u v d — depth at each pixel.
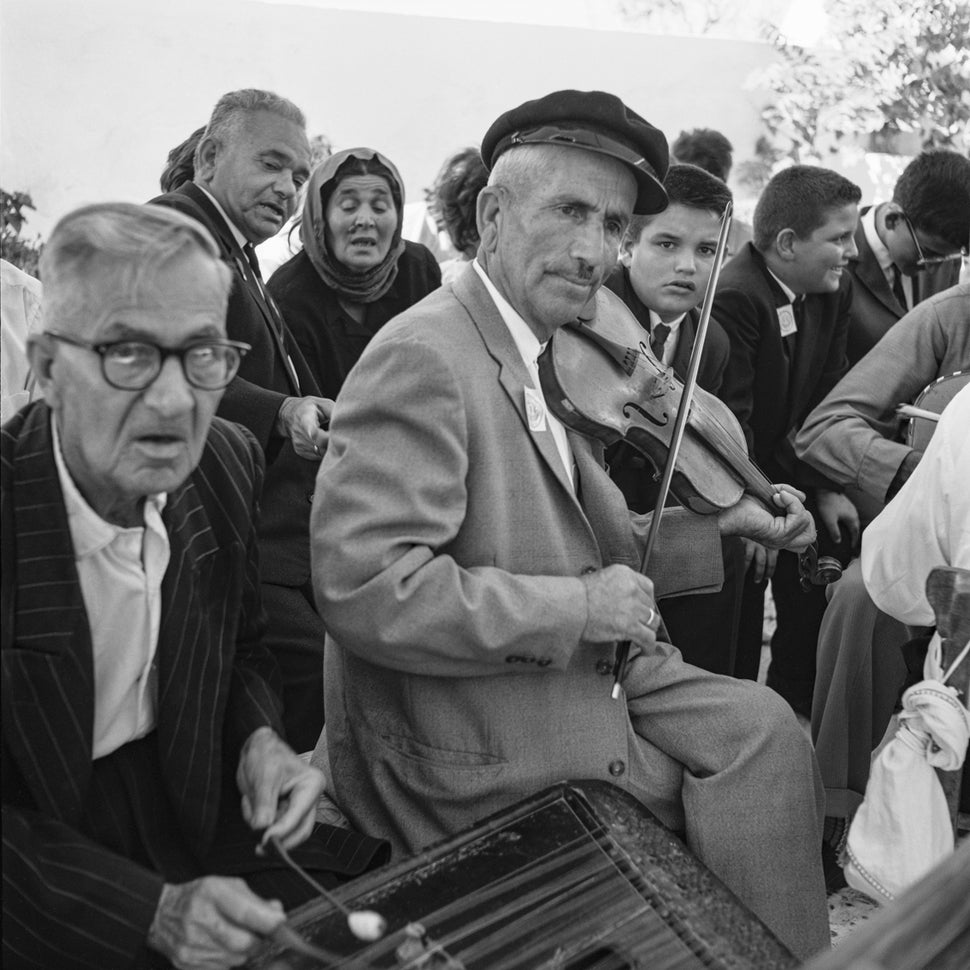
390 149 5.20
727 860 2.10
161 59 4.79
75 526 1.56
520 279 2.06
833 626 3.17
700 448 2.49
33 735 1.53
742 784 2.12
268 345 2.94
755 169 5.77
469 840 1.70
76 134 4.73
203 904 1.46
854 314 4.17
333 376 3.33
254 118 3.06
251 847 1.77
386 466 1.91
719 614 3.29
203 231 1.51
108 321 1.44
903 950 1.07
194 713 1.68
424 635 1.87
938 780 2.05
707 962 1.47
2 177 4.67
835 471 3.34
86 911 1.47
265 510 2.92
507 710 2.01
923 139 5.88
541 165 2.02
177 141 4.85
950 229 4.04
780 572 3.85
